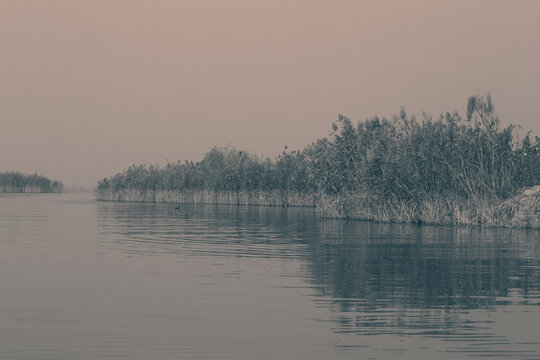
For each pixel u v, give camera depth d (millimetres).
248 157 125438
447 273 28391
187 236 48406
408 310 20047
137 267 30000
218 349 15367
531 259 33562
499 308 20391
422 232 52031
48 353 14938
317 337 16547
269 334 16875
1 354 14844
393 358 14648
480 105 59281
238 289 23875
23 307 20328
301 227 58719
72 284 24859
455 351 15234
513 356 14828
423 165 62406
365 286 24641
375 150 66125
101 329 17391
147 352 15070
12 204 124500
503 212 57562
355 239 45594
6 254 34969
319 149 77188
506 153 59031
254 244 42000
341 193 74125
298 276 27297
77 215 80500
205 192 131500
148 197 145375
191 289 23828
